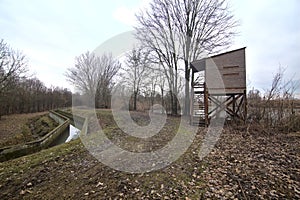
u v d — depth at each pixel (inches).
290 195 123.3
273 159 189.6
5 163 218.1
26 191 150.0
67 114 743.7
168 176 157.4
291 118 326.0
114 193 135.6
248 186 136.2
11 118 994.1
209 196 125.5
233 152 214.8
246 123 368.2
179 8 616.4
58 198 135.6
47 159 219.6
